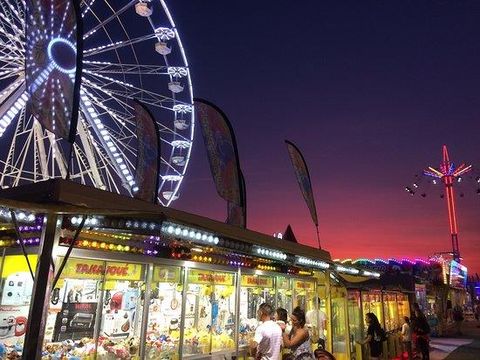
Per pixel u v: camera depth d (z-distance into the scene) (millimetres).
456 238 47750
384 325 14109
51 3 5344
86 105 15703
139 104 9352
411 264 23922
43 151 16781
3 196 5051
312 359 6621
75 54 4969
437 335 24203
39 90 5445
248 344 8180
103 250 5719
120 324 6078
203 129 9641
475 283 64875
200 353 7207
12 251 5395
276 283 9430
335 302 11180
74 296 5594
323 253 11484
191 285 7250
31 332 4031
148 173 8797
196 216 6488
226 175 9242
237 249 6598
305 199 12906
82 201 4852
